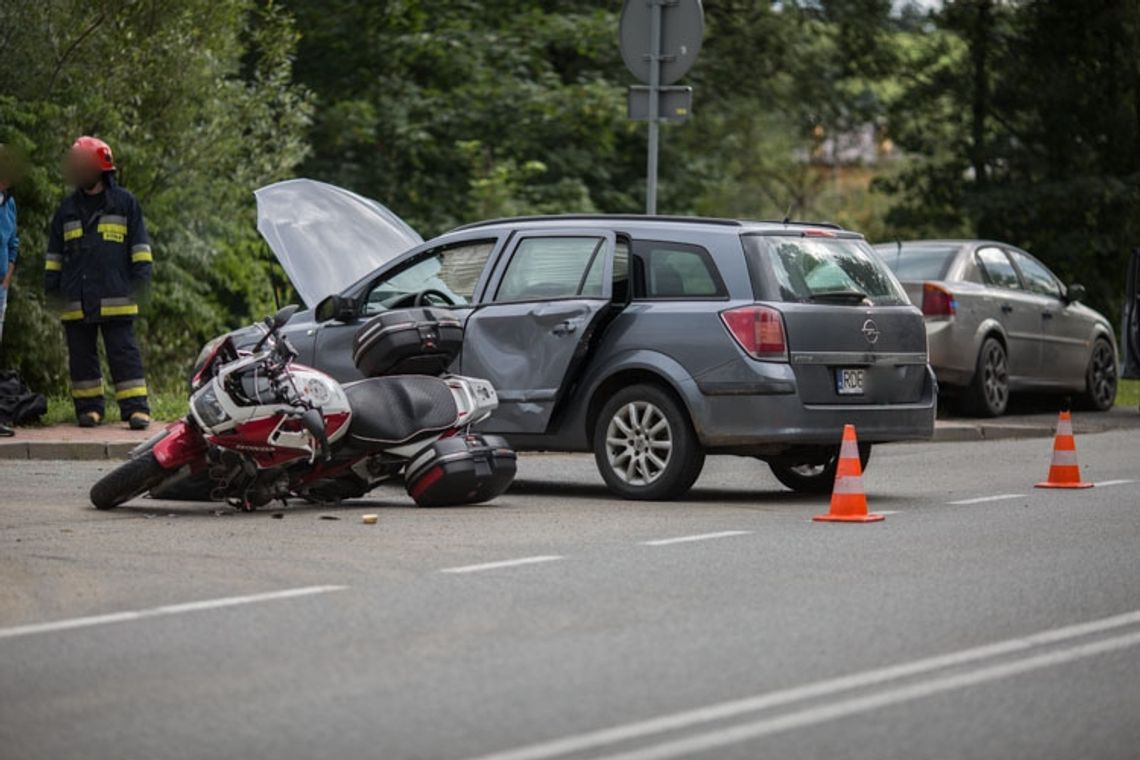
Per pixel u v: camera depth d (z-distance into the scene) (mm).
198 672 18141
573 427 34125
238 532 28141
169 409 47688
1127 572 24391
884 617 21016
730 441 32531
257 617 20875
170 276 56031
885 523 29641
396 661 18562
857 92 105500
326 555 25625
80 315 43500
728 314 32594
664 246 33812
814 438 32562
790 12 103000
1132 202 91062
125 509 31234
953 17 95562
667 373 32875
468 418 32250
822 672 18141
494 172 80500
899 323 34281
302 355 36469
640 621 20656
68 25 52875
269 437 30031
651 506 32438
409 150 87250
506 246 35250
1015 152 94750
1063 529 28953
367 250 44844
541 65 94000
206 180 57562
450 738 15633
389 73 90938
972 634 20078
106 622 20656
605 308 33438
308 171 86438
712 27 102812
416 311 32438
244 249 60688
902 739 15695
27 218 50844
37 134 51281
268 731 15914
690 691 17312
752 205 159750
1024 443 47531
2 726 16172
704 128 104938
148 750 15367
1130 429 52469
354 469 31969
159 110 55750
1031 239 94312
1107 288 93125
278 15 64438
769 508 32219
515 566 24609
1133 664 18672
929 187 98125
